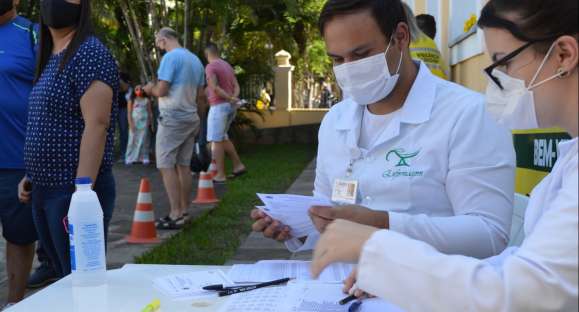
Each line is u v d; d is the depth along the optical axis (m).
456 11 6.35
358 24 2.04
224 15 12.79
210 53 9.26
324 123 2.43
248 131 17.09
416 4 8.20
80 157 2.92
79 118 2.97
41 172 2.97
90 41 2.95
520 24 1.32
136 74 14.16
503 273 1.20
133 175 10.63
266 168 11.36
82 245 2.08
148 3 12.91
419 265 1.27
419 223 1.95
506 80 1.41
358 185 2.22
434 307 1.26
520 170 3.25
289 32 16.48
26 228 3.56
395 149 2.16
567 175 1.25
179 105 6.06
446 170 2.09
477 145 2.03
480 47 4.89
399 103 2.21
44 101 2.95
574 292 1.14
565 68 1.29
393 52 2.11
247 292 2.02
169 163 6.18
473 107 2.08
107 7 12.87
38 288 4.42
